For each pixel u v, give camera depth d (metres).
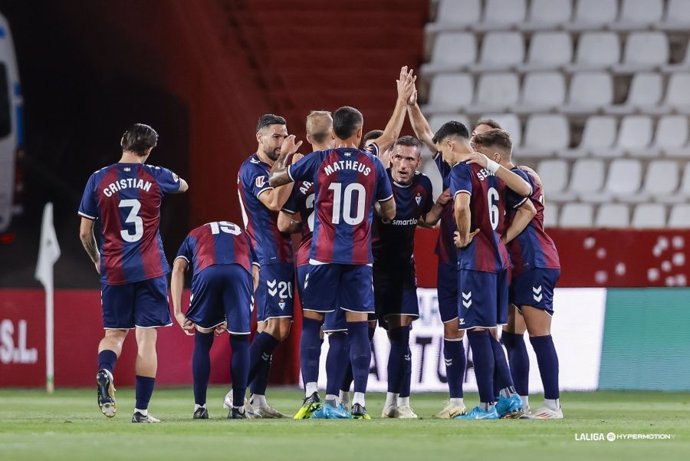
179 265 31.27
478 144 32.50
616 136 63.81
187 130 63.16
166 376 47.88
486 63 66.62
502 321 31.61
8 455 20.17
